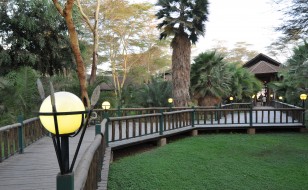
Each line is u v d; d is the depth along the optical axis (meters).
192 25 13.33
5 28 11.55
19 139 6.15
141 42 29.09
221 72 16.72
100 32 25.78
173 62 14.13
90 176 2.91
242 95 23.20
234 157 7.85
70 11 9.77
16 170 4.80
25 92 9.78
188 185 5.50
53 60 13.21
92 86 11.78
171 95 15.07
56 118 1.44
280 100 22.08
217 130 11.84
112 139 7.38
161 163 6.90
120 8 24.30
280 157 7.90
